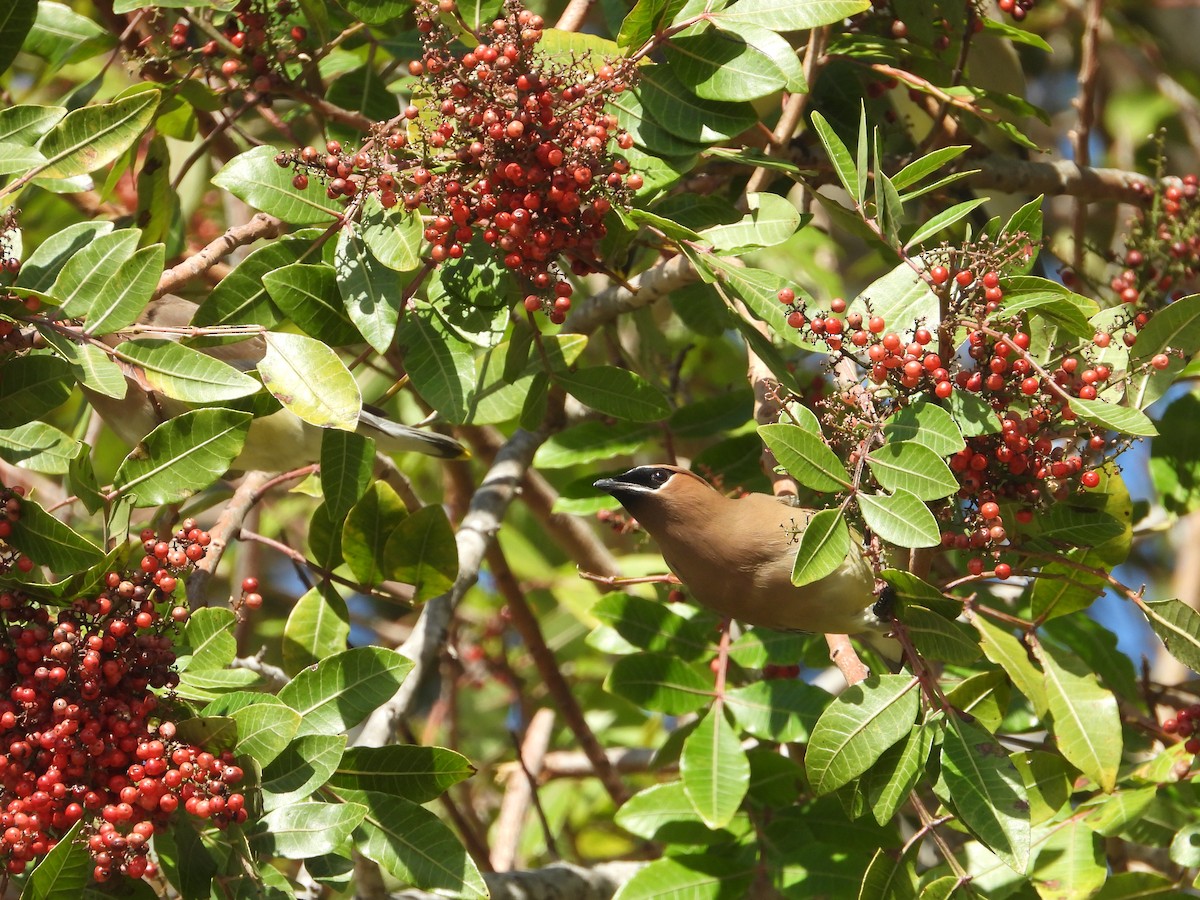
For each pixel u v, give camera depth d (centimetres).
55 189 816
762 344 828
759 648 1020
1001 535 746
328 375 736
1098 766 834
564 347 917
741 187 1128
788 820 976
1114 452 777
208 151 1214
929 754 763
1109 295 1173
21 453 716
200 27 939
